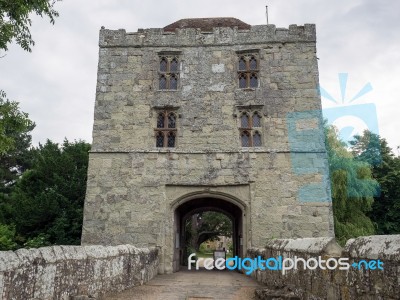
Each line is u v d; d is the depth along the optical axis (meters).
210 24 18.97
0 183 33.12
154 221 15.06
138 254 10.45
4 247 15.44
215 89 16.39
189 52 16.91
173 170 15.52
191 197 15.40
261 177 15.23
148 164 15.60
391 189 26.30
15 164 36.47
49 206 19.98
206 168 15.50
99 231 14.95
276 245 8.96
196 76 16.59
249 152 15.52
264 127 15.78
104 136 15.94
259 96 16.11
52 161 23.25
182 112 16.19
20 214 20.05
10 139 9.05
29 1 8.55
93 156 15.71
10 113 9.15
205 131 15.92
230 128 15.90
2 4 8.30
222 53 16.80
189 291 9.17
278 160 15.34
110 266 8.02
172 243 15.11
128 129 16.03
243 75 16.67
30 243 17.00
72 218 20.34
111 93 16.41
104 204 15.21
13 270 4.28
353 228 19.77
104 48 16.94
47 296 5.12
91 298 6.02
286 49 16.53
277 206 14.89
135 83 16.53
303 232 14.56
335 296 5.04
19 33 8.69
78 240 19.80
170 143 16.05
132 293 8.61
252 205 14.95
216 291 9.20
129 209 15.18
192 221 34.69
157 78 16.66
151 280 11.97
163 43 16.95
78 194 21.69
